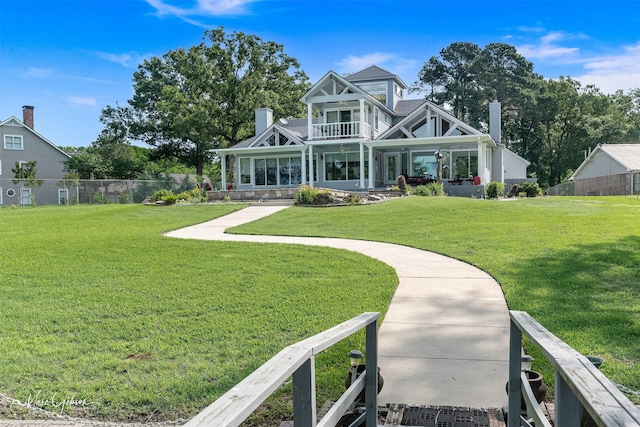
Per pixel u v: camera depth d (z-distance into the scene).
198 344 5.72
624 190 34.12
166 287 8.17
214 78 43.00
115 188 41.50
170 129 47.50
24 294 7.86
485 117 58.53
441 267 9.48
